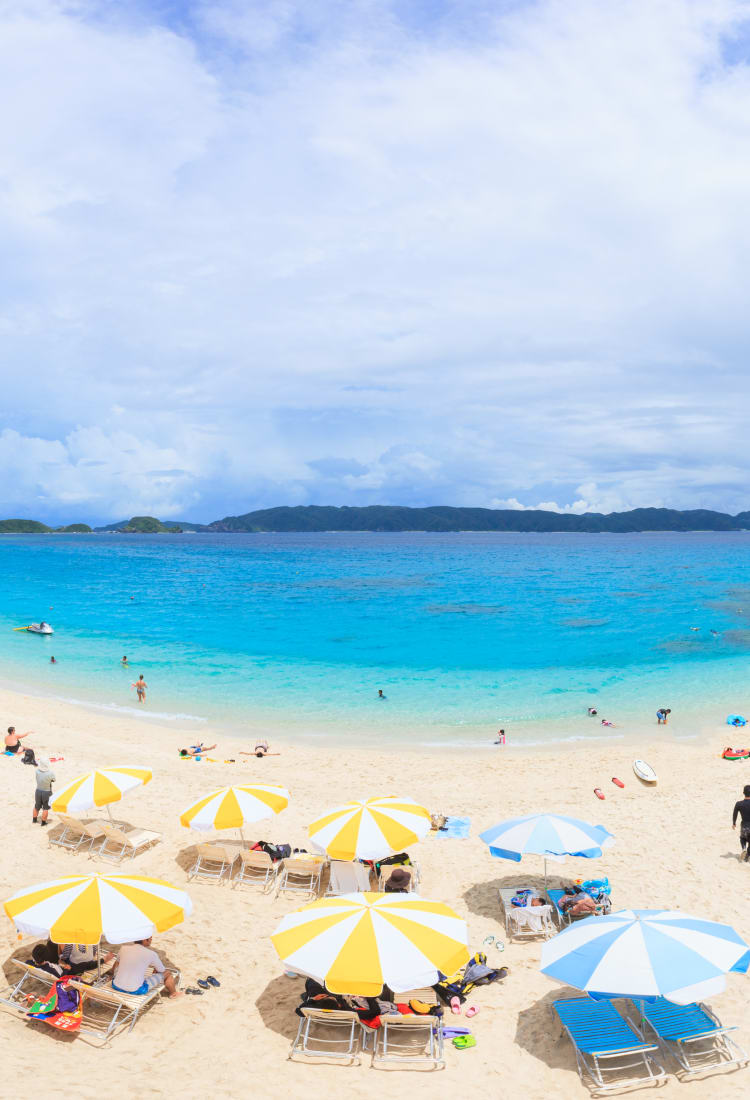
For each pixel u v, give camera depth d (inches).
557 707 1168.2
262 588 3398.1
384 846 476.1
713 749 949.8
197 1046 350.0
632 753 927.7
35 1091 300.0
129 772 585.9
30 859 565.0
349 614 2379.4
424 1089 320.5
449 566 5462.6
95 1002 383.6
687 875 561.0
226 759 898.7
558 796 765.9
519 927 476.1
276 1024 372.5
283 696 1237.7
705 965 316.2
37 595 3019.2
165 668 1473.9
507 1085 325.1
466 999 401.1
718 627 2058.3
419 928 347.3
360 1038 360.2
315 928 348.2
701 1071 331.3
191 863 576.7
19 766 817.5
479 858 604.7
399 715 1119.0
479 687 1305.4
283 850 583.2
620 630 2010.3
